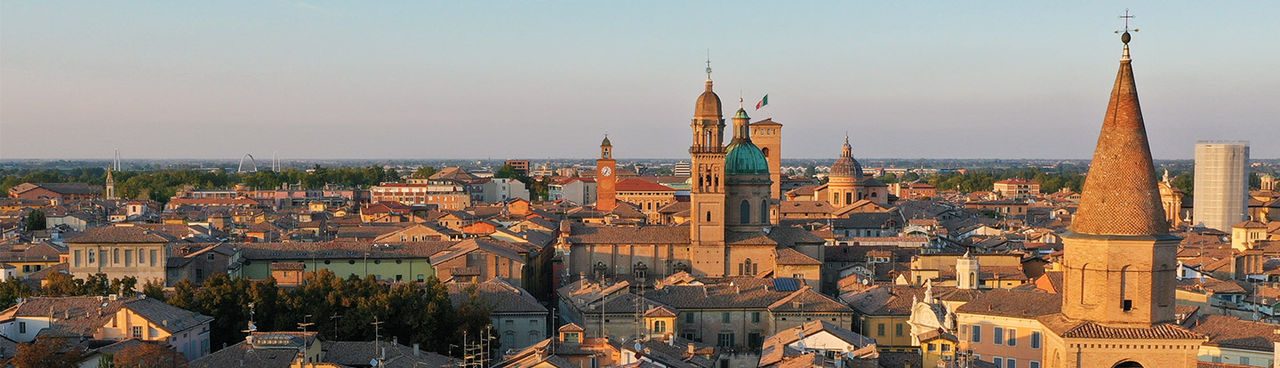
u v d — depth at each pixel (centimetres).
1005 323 16300
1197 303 17675
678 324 19750
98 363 14725
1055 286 18662
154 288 19400
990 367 15088
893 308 19288
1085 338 8244
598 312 19075
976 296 18075
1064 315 8700
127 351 14612
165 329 16388
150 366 14462
